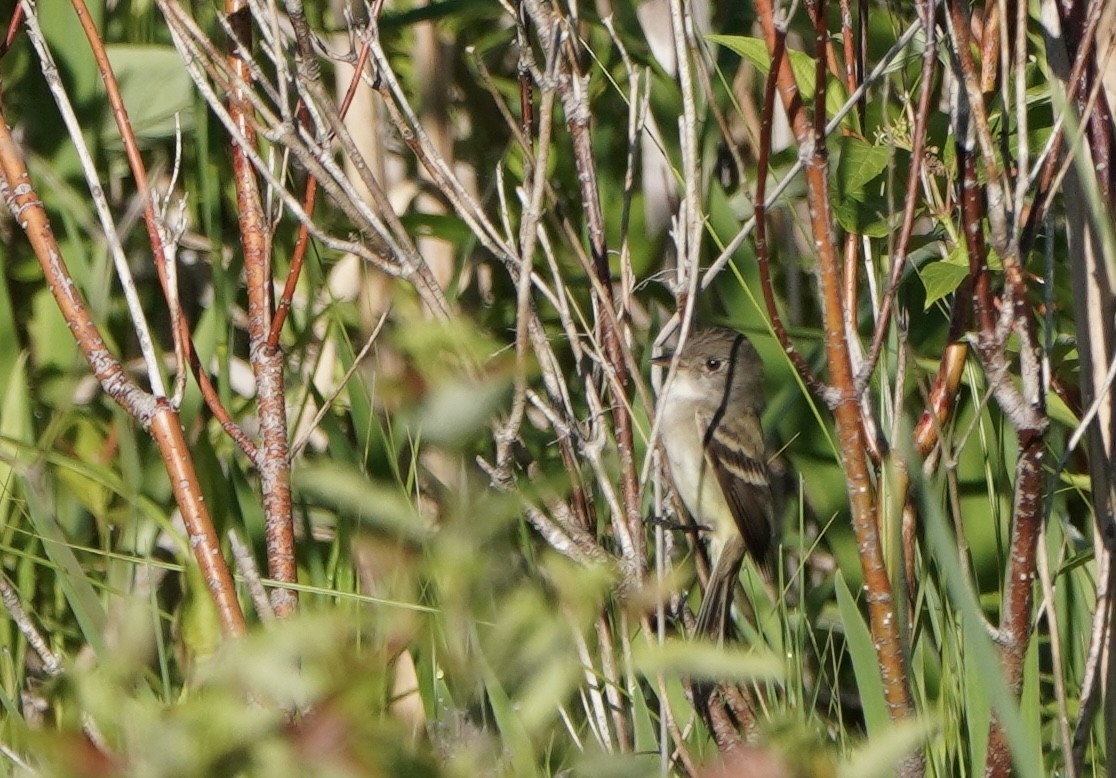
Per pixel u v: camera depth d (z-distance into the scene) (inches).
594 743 262.2
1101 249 245.9
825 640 347.3
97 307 355.6
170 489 340.5
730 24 417.4
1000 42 248.8
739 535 373.1
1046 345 248.1
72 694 115.2
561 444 291.4
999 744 255.9
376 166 366.9
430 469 292.5
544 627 104.9
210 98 256.8
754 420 382.9
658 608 267.6
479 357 116.0
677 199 379.6
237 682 97.6
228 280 369.4
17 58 380.2
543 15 267.0
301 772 92.9
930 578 308.3
